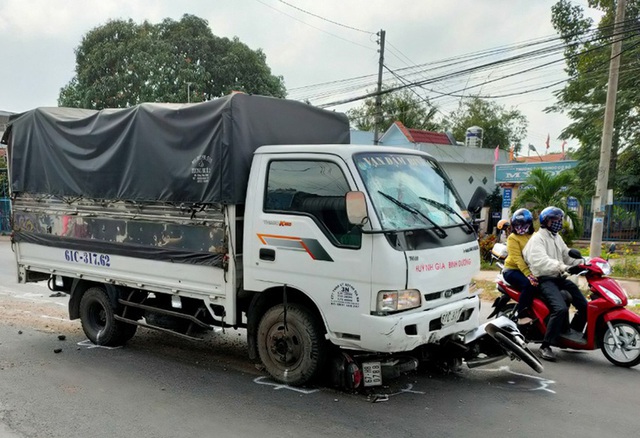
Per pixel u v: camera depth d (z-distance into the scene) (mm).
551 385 4988
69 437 3842
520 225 6156
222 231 4949
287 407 4371
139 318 6281
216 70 31797
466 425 4047
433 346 5238
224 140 4832
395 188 4598
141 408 4383
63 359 5809
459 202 5316
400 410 4336
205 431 3928
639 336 5395
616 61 11719
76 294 6652
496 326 5094
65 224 6551
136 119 5633
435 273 4418
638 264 12695
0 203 28172
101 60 30953
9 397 4648
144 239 5664
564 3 19391
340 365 4660
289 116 5535
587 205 18203
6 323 7508
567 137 18609
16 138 7129
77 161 6309
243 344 6453
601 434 3912
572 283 5941
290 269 4598
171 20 32875
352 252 4242
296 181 4637
